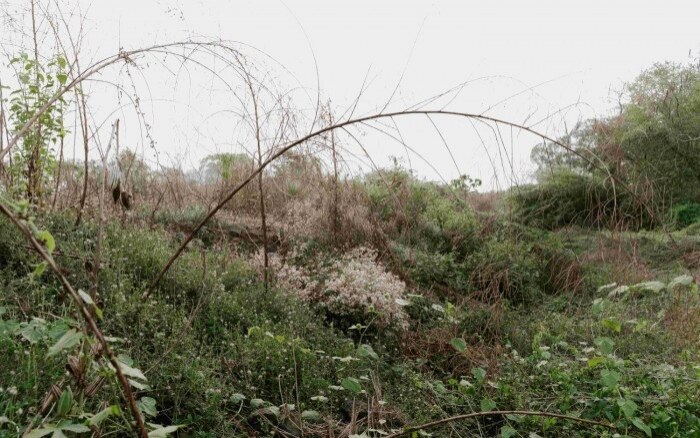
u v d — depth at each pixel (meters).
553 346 5.36
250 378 3.72
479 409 4.04
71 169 6.02
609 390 3.97
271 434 3.35
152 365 3.32
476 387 4.30
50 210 5.00
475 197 10.38
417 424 3.75
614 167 9.65
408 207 8.52
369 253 6.39
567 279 7.33
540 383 4.41
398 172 8.72
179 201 7.11
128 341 3.45
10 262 4.02
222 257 5.73
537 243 8.47
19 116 4.78
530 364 4.79
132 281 4.41
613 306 6.25
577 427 3.77
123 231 4.96
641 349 5.27
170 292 4.55
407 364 4.73
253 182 7.49
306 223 7.09
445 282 7.05
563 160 10.25
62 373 2.84
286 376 3.87
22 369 2.79
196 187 7.50
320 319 5.23
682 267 7.68
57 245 4.41
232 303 4.58
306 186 7.68
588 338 5.67
